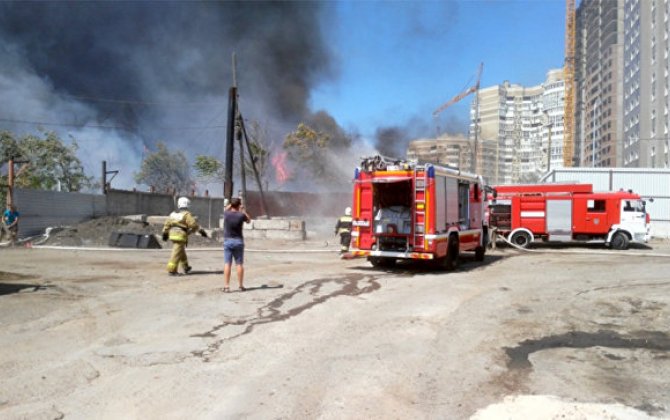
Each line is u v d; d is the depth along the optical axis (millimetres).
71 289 9195
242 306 7996
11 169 17672
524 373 5113
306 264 14266
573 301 8836
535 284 10773
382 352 5742
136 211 24719
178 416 4016
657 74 82688
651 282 11164
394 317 7449
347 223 15883
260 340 6121
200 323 6910
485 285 10586
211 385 4664
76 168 29312
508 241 22094
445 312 7844
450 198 13195
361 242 12906
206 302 8273
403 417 4035
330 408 4191
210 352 5641
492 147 120375
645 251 20703
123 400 4312
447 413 4109
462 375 5039
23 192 18078
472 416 4047
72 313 7379
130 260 13906
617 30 105625
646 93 85812
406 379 4898
